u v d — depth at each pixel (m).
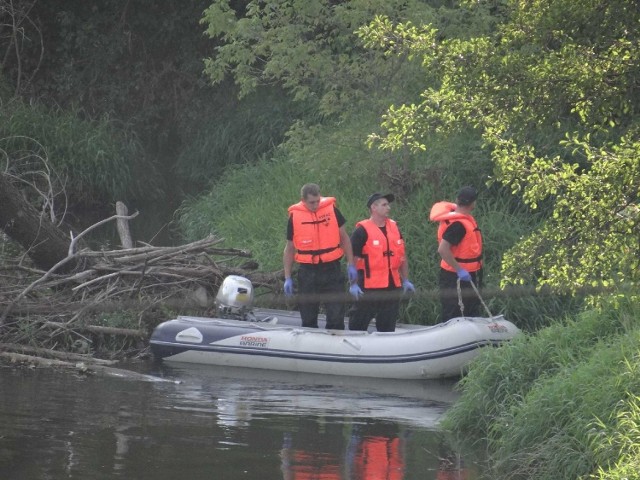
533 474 23.11
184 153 80.69
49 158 71.62
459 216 36.97
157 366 38.25
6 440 25.34
